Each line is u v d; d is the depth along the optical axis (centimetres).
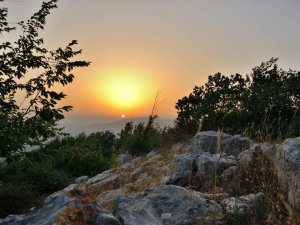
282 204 493
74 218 411
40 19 790
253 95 1358
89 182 1117
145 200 527
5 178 898
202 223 466
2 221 431
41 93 749
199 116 1426
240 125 1291
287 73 1574
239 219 464
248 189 586
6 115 740
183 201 520
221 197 545
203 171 686
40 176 959
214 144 912
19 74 750
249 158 653
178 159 775
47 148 845
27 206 637
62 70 768
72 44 798
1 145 724
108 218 430
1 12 778
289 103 1244
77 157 1468
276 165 593
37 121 767
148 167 1041
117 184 984
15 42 778
